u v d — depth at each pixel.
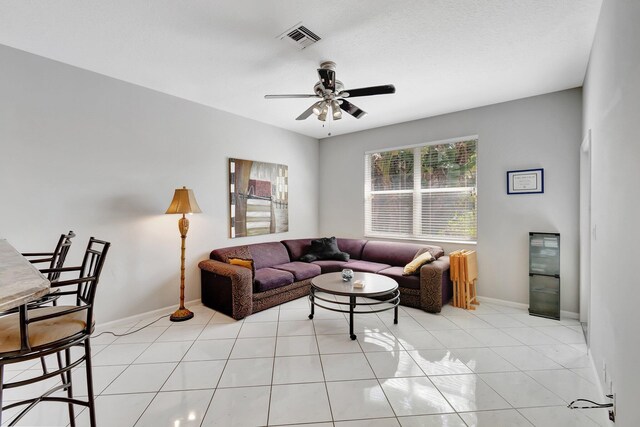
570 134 3.21
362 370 2.19
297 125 4.70
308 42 2.35
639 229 1.23
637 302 1.26
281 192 4.82
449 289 3.69
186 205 3.12
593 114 2.32
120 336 2.76
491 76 2.94
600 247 2.00
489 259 3.73
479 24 2.12
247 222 4.27
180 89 3.27
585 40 2.31
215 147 3.88
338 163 5.32
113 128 2.96
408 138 4.44
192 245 3.64
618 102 1.54
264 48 2.43
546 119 3.35
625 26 1.42
